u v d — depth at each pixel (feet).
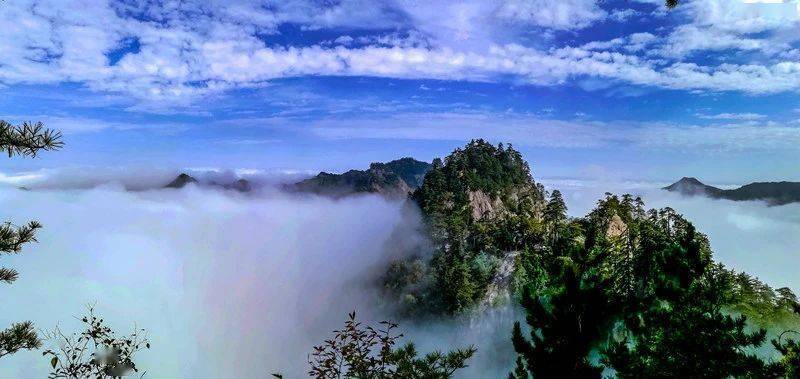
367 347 34.17
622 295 32.89
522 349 33.50
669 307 36.04
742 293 114.01
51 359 32.68
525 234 368.07
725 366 31.45
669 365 32.40
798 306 34.27
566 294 31.73
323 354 34.58
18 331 30.68
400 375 33.40
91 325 35.60
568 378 30.68
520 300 34.94
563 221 341.62
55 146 23.85
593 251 34.17
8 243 27.27
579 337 31.14
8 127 22.65
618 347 31.71
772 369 29.91
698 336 32.78
